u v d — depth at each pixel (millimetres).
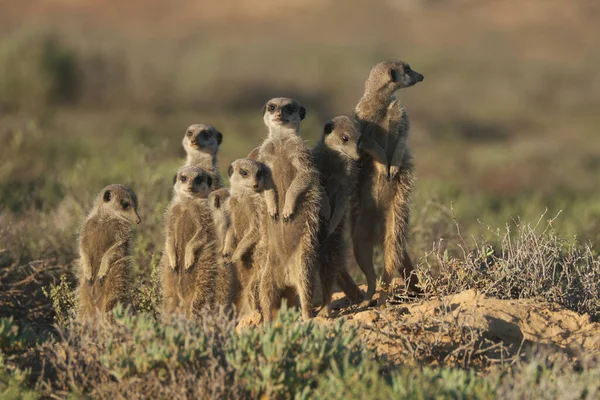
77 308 10695
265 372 7160
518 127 51125
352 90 56125
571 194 29578
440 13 82812
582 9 82688
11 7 73125
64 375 7629
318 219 10297
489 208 22781
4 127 29656
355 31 76125
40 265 12414
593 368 7699
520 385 6918
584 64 67125
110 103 46219
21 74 44188
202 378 7164
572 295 10211
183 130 37969
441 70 61906
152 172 16047
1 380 7637
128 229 10656
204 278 10594
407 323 8789
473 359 8383
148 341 7621
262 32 74500
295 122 10664
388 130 10930
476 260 10570
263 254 10453
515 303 9508
